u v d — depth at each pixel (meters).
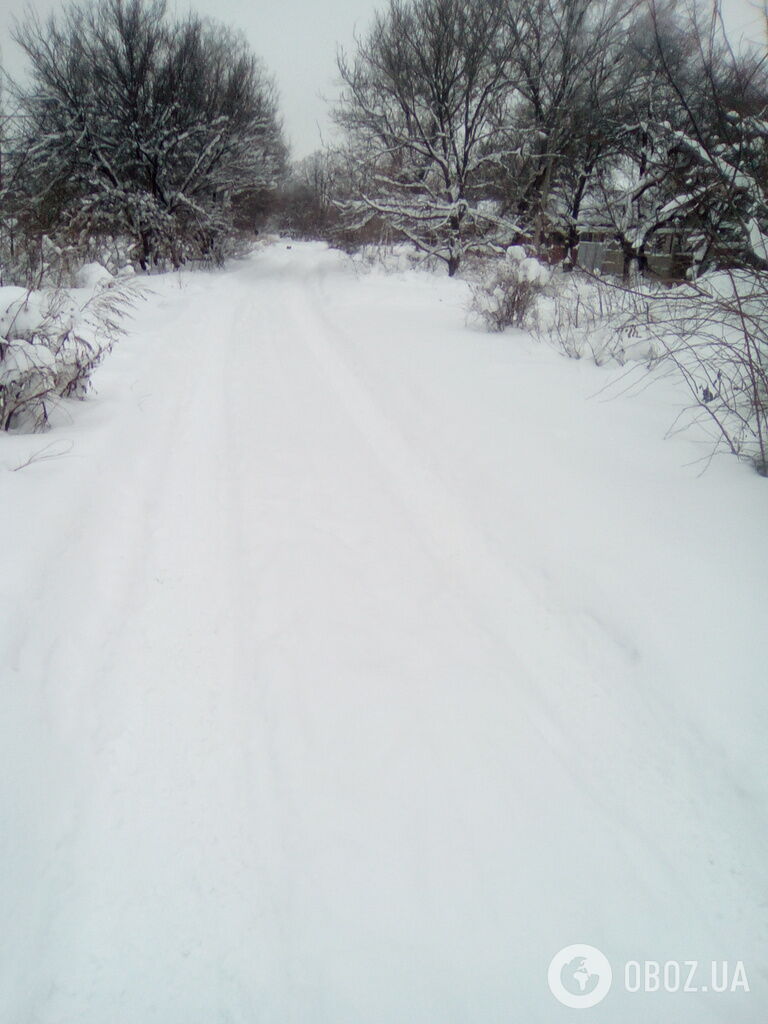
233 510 4.49
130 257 17.89
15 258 10.34
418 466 5.19
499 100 17.27
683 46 4.64
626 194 14.68
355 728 2.73
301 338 10.09
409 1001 1.81
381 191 18.03
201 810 2.36
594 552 3.69
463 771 2.54
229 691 2.92
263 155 23.08
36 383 5.29
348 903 2.06
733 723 2.58
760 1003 1.81
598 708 2.81
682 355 6.70
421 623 3.38
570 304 9.40
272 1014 1.78
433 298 13.77
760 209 4.75
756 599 3.14
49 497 4.12
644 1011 1.79
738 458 4.61
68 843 2.20
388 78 17.19
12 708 2.65
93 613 3.30
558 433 5.31
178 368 7.70
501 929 1.99
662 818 2.34
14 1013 1.73
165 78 18.61
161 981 1.85
